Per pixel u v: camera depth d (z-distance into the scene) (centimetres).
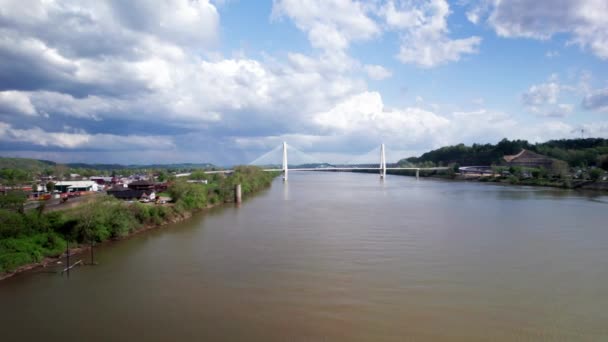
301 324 2064
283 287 2595
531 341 1888
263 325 2056
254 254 3425
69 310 2264
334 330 1998
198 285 2650
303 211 6209
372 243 3803
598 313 2181
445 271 2909
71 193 6812
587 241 3872
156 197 6259
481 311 2208
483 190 10450
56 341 1923
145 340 1919
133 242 3931
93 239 3725
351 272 2897
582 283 2647
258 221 5206
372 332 1973
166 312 2223
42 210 3866
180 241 3969
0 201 3784
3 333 2003
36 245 3247
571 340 1898
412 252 3450
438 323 2069
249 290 2548
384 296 2428
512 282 2670
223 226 4841
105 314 2208
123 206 4500
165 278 2798
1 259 2856
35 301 2398
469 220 5166
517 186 12038
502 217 5425
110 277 2828
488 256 3316
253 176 11381
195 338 1931
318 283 2667
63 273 2923
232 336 1945
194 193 6312
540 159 16325
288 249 3594
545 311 2209
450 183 14150
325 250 3541
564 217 5397
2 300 2419
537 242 3828
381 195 9100
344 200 7931
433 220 5178
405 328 2014
